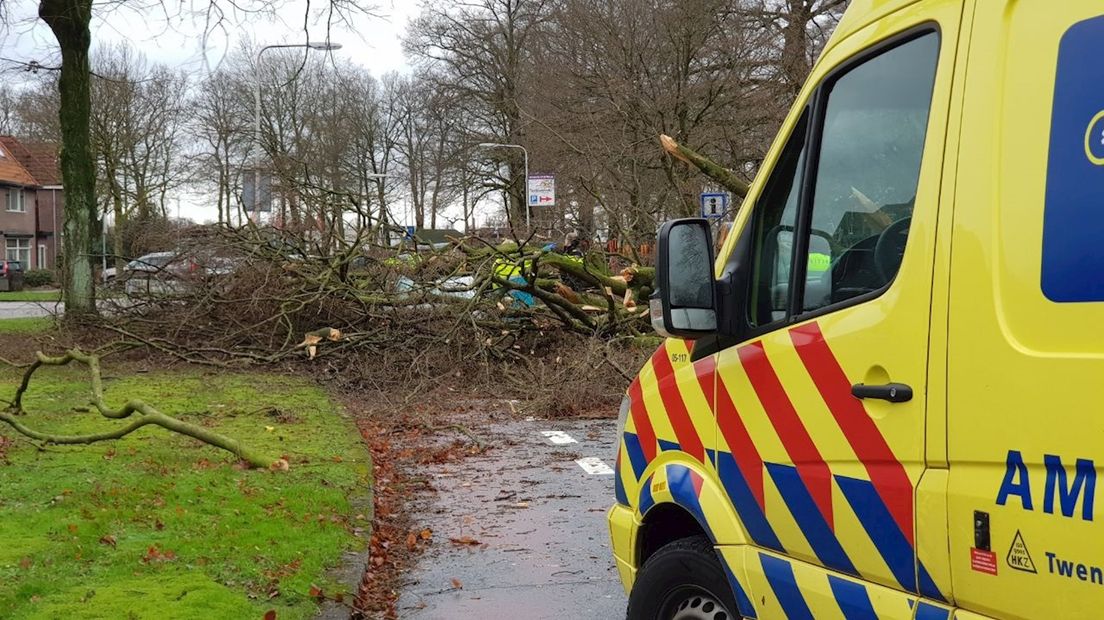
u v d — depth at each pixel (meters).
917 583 2.50
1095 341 2.05
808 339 2.90
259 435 9.73
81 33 18.34
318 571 5.50
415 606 5.40
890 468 2.59
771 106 21.81
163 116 42.66
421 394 13.34
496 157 42.62
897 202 2.65
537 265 14.41
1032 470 2.17
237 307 14.95
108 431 9.27
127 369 14.52
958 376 2.36
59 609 4.51
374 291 14.91
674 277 3.12
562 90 25.45
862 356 2.68
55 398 11.53
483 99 43.12
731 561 3.27
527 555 6.36
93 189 18.12
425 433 11.05
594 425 11.62
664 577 3.68
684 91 21.91
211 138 43.12
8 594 4.60
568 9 24.58
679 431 3.65
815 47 22.34
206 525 6.09
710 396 3.43
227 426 10.21
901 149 2.65
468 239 15.43
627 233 15.41
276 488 7.27
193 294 15.08
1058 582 2.10
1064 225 2.13
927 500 2.45
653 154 22.50
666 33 22.25
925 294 2.47
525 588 5.70
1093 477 2.03
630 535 4.00
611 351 13.31
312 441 9.55
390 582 5.82
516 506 7.67
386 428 11.30
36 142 50.62
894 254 2.64
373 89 50.31
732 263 3.35
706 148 22.91
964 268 2.36
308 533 6.18
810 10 21.91
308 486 7.42
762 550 3.14
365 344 14.32
